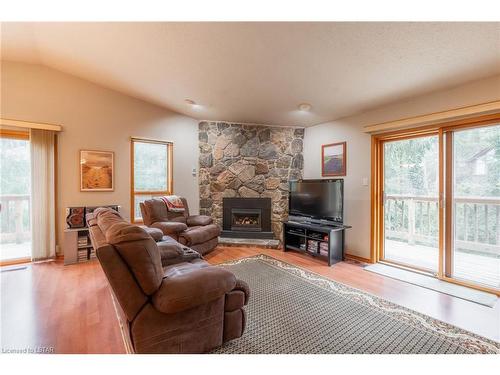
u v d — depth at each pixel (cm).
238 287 179
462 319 214
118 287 139
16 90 352
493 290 264
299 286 284
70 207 374
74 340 183
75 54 329
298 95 351
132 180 443
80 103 395
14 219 386
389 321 211
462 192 298
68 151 387
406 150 363
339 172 426
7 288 275
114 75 371
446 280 298
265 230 498
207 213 509
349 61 255
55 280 298
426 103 311
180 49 275
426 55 232
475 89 269
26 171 385
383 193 380
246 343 180
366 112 384
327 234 373
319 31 216
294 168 500
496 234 283
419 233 377
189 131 504
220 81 337
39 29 279
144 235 145
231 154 510
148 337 145
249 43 246
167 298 141
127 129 436
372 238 373
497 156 275
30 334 191
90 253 376
